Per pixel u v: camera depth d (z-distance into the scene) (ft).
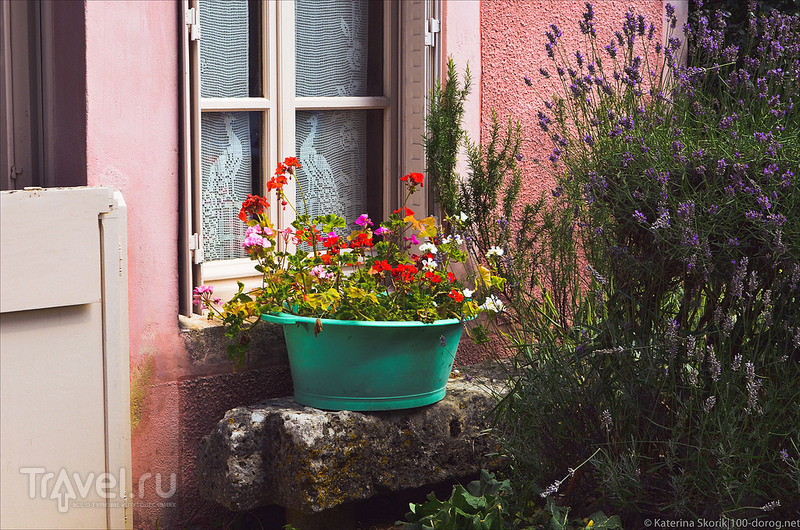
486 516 9.41
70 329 9.11
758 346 8.70
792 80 9.61
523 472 10.40
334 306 10.23
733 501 8.49
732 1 15.70
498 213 13.25
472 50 12.86
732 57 10.55
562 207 13.06
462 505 9.76
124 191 9.95
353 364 9.99
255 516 10.82
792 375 8.88
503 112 13.41
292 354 10.37
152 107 10.12
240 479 9.88
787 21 10.31
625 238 9.59
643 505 9.58
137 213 10.07
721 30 10.92
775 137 8.93
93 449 9.40
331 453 9.91
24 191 8.62
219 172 11.36
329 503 9.93
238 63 11.41
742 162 8.73
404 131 12.81
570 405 9.80
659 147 9.27
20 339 8.80
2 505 8.81
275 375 11.21
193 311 10.89
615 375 9.41
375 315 10.12
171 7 10.20
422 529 9.63
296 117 12.03
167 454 10.45
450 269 12.57
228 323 10.72
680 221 8.57
